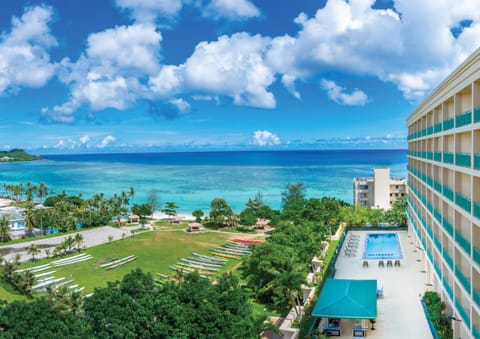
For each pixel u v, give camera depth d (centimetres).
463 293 3519
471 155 3189
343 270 6825
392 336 4491
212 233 10531
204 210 15425
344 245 8519
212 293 3994
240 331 3609
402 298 5556
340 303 4594
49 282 6600
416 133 6588
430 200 5416
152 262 7894
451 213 4184
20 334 3144
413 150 7181
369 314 4384
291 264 5456
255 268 5862
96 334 3553
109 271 7306
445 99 4094
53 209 11394
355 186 12950
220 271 7275
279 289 4806
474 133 3144
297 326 4753
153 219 12912
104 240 9662
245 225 10756
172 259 8100
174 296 3953
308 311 5153
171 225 11650
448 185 4275
